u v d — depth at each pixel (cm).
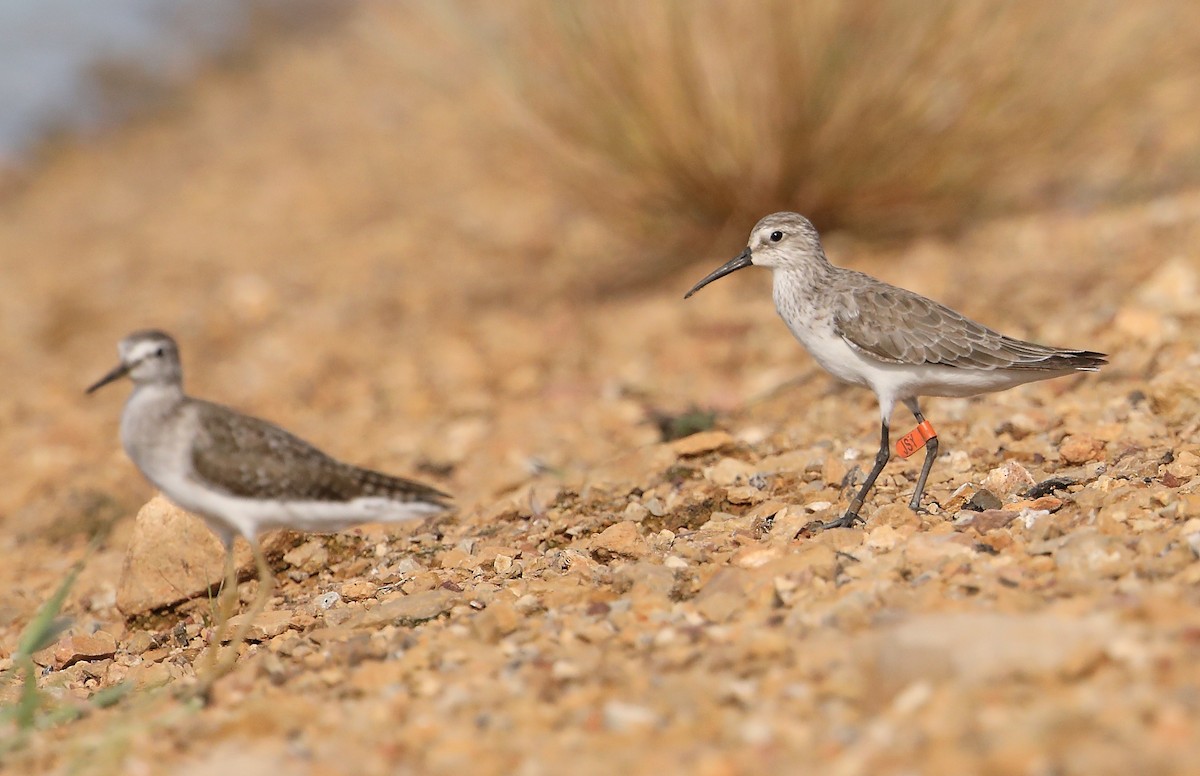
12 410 1792
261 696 789
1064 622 713
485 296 2028
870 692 685
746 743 649
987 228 1878
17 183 3148
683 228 1966
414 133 2977
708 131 1847
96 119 3478
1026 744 599
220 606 1038
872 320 1023
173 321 2109
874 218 1914
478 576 1003
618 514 1095
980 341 1009
